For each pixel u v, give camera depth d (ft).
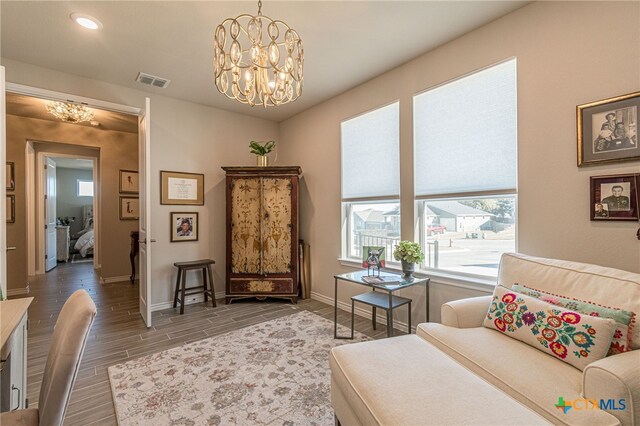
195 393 6.40
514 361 4.75
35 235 19.04
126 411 5.83
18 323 4.25
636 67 5.80
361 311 11.40
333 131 12.71
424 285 9.36
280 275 13.07
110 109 11.05
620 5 5.97
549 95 6.90
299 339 9.12
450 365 4.67
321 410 5.84
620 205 5.96
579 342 4.56
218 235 13.93
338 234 12.51
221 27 5.94
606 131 6.12
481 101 8.16
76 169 28.40
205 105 13.53
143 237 10.86
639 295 4.66
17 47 8.70
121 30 7.99
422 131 9.52
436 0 7.02
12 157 14.49
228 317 11.18
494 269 8.21
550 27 6.88
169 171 12.60
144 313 10.67
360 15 7.52
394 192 10.39
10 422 3.59
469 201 8.73
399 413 3.60
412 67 9.71
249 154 14.88
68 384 3.31
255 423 5.49
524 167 7.32
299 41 6.45
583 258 6.44
